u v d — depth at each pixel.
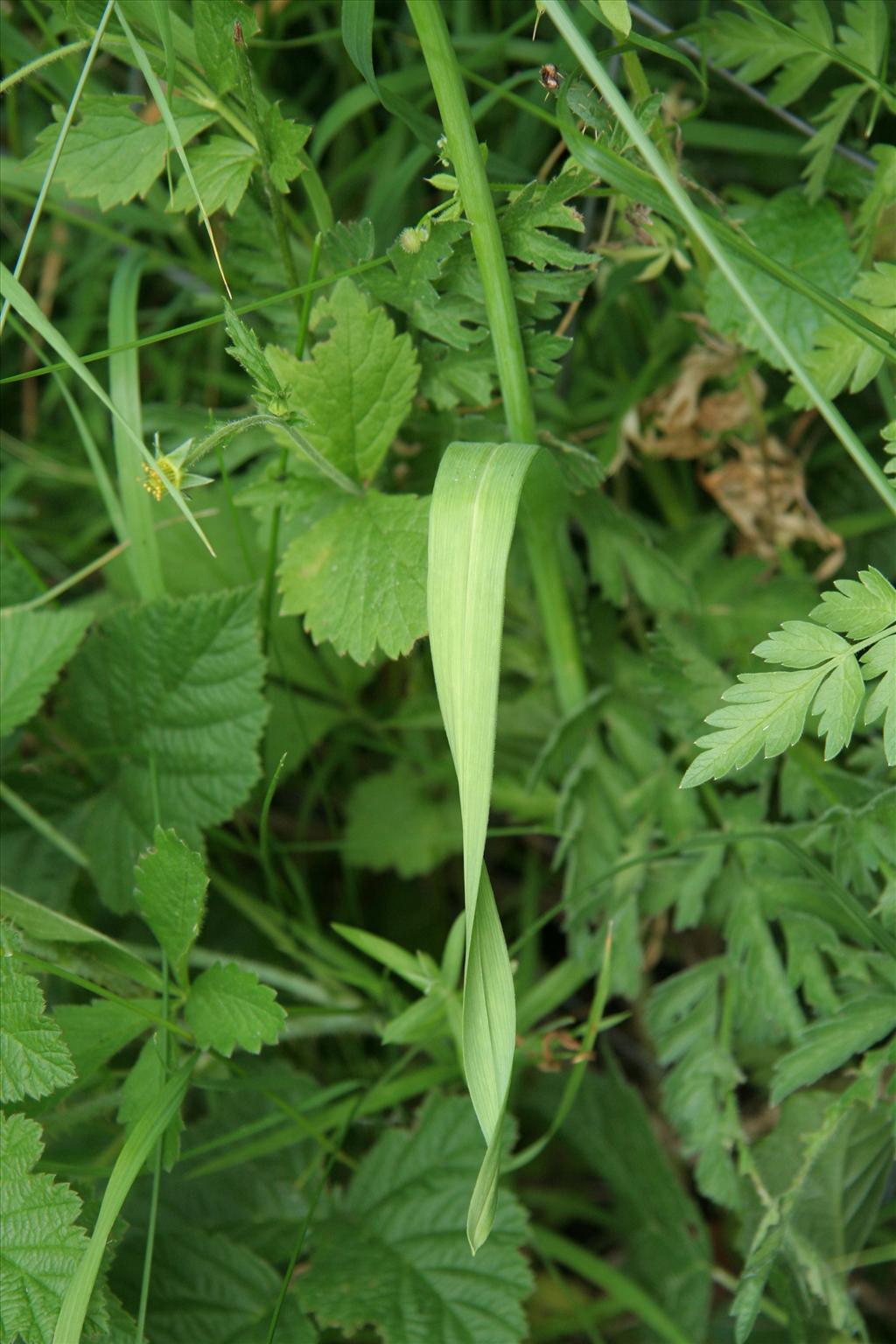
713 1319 0.88
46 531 0.97
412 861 0.92
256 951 0.90
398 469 0.84
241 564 0.91
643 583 0.86
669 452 0.90
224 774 0.84
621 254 0.84
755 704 0.74
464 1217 0.83
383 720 0.94
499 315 0.78
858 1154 0.82
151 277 0.97
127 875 0.84
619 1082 0.88
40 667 0.83
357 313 0.78
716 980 0.83
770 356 0.81
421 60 0.90
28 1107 0.77
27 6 0.85
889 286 0.78
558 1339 0.89
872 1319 0.89
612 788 0.86
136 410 0.84
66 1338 0.73
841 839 0.80
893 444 0.76
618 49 0.78
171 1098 0.77
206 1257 0.82
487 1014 0.73
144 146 0.79
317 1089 0.86
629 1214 0.89
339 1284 0.81
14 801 0.84
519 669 0.90
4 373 0.97
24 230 0.96
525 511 0.83
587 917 0.85
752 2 0.80
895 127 0.84
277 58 0.94
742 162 0.87
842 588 0.74
